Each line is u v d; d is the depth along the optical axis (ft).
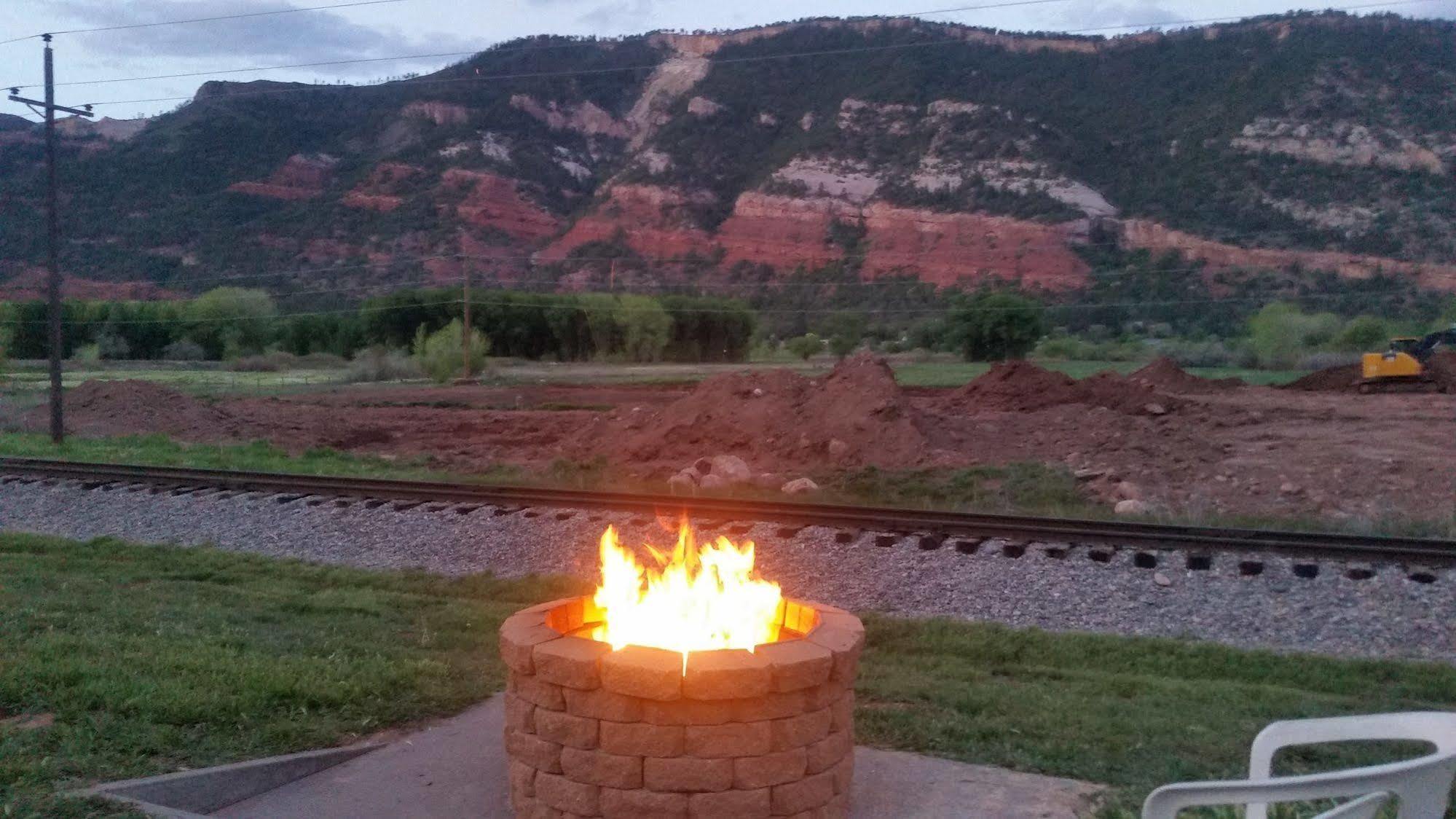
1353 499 54.90
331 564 42.80
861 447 66.59
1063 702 25.20
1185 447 66.39
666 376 169.07
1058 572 37.04
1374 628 32.17
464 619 32.76
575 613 19.97
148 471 59.41
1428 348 120.78
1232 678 28.66
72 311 218.59
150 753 20.18
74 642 26.76
